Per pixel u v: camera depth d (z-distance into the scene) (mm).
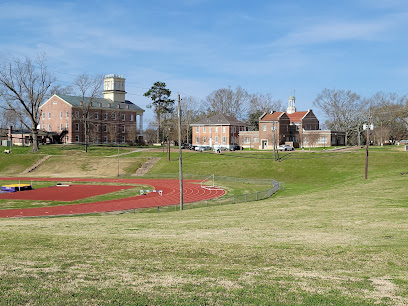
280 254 16406
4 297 11273
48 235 22047
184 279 13031
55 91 133125
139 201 51219
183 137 153750
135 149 117812
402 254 15781
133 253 16922
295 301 11086
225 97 170250
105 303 10930
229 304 10883
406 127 132000
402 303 10953
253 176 80000
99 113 136625
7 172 93688
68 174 89625
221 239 20000
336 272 13789
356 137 139625
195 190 62594
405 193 36125
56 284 12492
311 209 31047
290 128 121812
